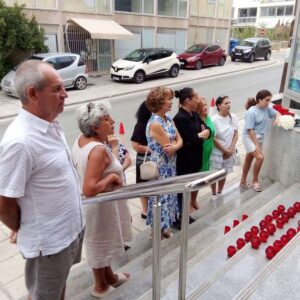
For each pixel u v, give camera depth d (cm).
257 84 1578
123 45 1916
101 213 264
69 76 1328
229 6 2583
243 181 527
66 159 195
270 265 237
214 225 396
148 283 282
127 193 203
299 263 239
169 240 374
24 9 1477
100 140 254
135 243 387
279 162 506
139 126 393
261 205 446
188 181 196
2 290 325
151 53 1597
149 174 284
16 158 173
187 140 380
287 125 470
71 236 202
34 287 205
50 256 196
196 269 279
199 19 2388
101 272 285
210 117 466
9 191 174
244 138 503
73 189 199
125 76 1506
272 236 333
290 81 582
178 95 388
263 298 207
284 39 3906
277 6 4956
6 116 1001
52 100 182
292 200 422
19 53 1437
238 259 279
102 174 248
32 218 189
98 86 1462
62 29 1631
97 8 1738
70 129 864
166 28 2119
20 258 369
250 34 3700
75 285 321
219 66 2148
